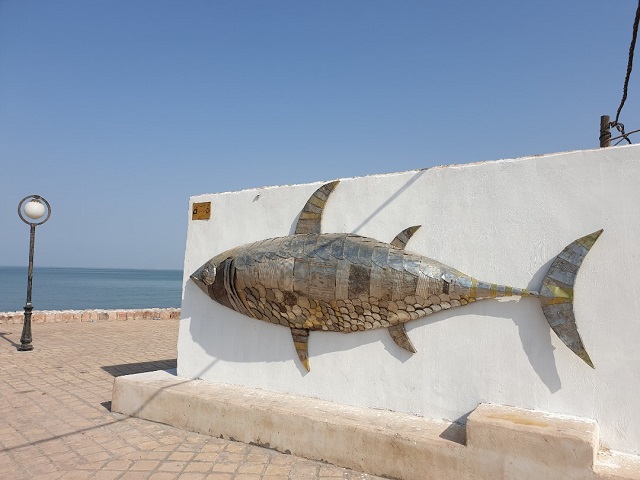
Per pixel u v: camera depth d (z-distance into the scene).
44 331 12.38
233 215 5.76
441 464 3.64
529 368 3.84
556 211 3.87
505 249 4.03
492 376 3.97
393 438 3.86
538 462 3.29
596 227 3.71
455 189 4.31
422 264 4.23
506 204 4.07
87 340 11.17
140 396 5.43
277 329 5.18
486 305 4.05
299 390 4.96
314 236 4.87
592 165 3.77
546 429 3.33
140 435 4.88
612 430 3.52
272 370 5.17
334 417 4.25
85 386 6.92
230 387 5.34
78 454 4.40
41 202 9.95
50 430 5.02
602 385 3.57
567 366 3.71
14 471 4.04
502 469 3.40
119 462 4.23
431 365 4.24
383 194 4.68
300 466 4.13
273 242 5.09
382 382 4.47
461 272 4.17
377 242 4.54
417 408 4.28
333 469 4.07
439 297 4.14
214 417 4.84
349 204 4.86
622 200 3.63
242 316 5.47
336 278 4.51
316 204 5.03
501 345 3.96
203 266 5.69
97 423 5.25
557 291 3.73
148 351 9.97
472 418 3.57
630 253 3.57
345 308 4.54
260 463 4.20
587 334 3.65
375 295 4.35
